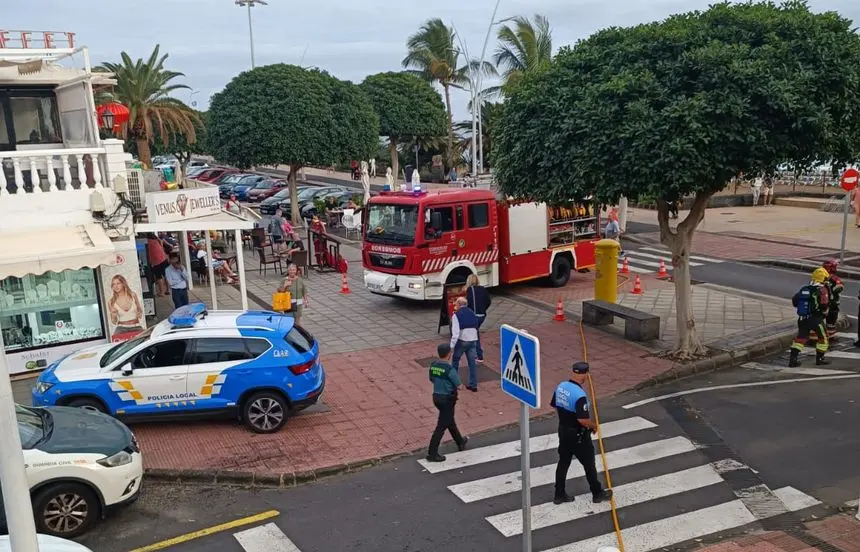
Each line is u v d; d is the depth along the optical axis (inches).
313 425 428.1
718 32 475.5
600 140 460.4
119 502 317.1
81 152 535.8
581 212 820.0
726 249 1023.0
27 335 537.3
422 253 677.9
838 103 447.2
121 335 556.7
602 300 659.4
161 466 372.2
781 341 568.1
